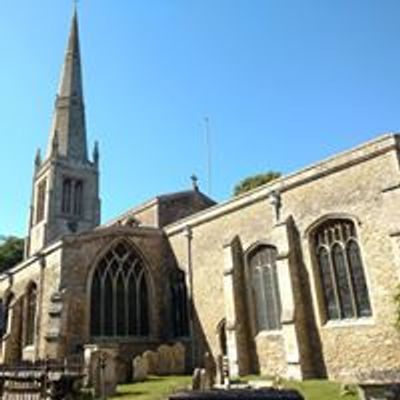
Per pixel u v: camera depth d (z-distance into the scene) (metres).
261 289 23.72
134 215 39.06
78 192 65.00
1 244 65.25
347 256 20.12
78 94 71.06
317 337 20.36
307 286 21.14
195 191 38.66
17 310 30.92
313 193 21.73
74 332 25.94
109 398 16.97
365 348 18.56
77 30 75.62
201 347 26.02
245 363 22.98
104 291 27.92
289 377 20.06
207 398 4.29
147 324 28.86
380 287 18.41
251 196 24.88
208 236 27.33
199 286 27.08
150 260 29.95
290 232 22.02
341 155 20.84
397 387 9.97
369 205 19.33
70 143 66.75
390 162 18.92
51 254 28.61
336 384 17.25
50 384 15.52
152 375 24.66
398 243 17.72
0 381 16.94
